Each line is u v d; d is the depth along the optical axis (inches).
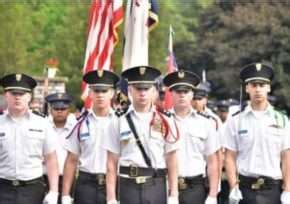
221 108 1172.5
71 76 3038.9
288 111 2989.7
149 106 644.7
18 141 675.4
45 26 3841.0
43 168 747.4
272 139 692.7
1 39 2783.0
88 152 742.5
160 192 641.0
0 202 676.1
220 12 3656.5
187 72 748.0
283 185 694.5
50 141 685.3
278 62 3019.2
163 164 644.1
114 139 644.1
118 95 818.2
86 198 740.0
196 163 744.3
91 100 797.2
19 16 2861.7
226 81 3218.5
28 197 677.9
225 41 3417.8
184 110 747.4
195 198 743.7
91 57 916.6
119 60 2333.9
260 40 3122.5
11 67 2790.4
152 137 636.1
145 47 884.0
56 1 4001.0
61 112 839.1
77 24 3073.3
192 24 4124.0
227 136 708.0
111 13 917.2
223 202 924.0
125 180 639.8
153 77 639.8
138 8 883.4
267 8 3257.9
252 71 698.2
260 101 697.0
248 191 698.2
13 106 673.6
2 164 676.7
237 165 706.2
